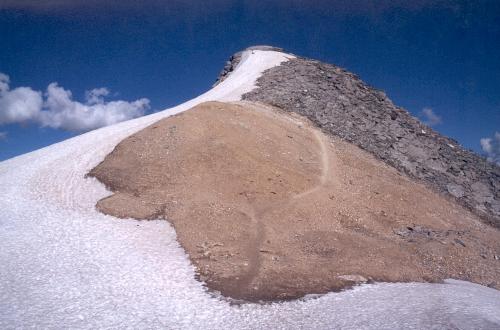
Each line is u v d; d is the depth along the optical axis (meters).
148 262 17.61
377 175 28.86
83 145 30.58
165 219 20.91
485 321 14.49
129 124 34.88
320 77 44.19
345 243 20.19
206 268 17.30
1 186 25.48
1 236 19.34
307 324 13.91
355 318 14.37
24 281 15.72
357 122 37.53
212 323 13.88
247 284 16.48
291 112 35.31
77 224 20.72
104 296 15.05
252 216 20.89
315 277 17.42
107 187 24.27
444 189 32.66
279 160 25.81
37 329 12.98
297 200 22.72
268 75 45.28
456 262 20.94
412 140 38.00
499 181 36.66
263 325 13.82
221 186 22.59
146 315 14.12
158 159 24.86
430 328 13.73
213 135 26.20
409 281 18.44
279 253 18.70
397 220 23.92
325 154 29.05
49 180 25.81
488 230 27.02
